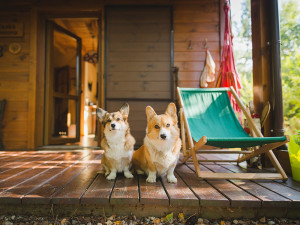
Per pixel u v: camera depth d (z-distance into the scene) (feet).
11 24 12.97
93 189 5.25
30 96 12.76
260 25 8.30
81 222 4.63
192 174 6.87
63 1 13.02
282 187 5.56
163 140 5.62
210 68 11.95
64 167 7.75
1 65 12.91
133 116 12.58
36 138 12.82
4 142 12.68
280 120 7.68
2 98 12.85
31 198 4.68
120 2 12.98
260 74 8.33
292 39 17.53
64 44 18.44
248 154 7.39
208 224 4.61
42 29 13.57
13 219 4.73
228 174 6.09
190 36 12.96
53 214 4.83
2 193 4.94
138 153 6.78
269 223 4.59
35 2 13.00
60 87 19.04
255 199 4.66
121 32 12.90
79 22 16.55
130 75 12.77
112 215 4.83
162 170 6.12
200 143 5.66
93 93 27.58
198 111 8.28
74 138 15.55
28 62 12.92
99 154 10.69
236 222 4.66
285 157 7.22
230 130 7.57
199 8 13.06
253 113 8.02
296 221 4.67
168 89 12.74
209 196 4.80
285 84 16.88
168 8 12.94
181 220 4.67
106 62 12.77
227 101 8.59
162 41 12.90
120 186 5.52
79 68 16.31
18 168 7.57
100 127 13.02
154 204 4.67
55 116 15.92
